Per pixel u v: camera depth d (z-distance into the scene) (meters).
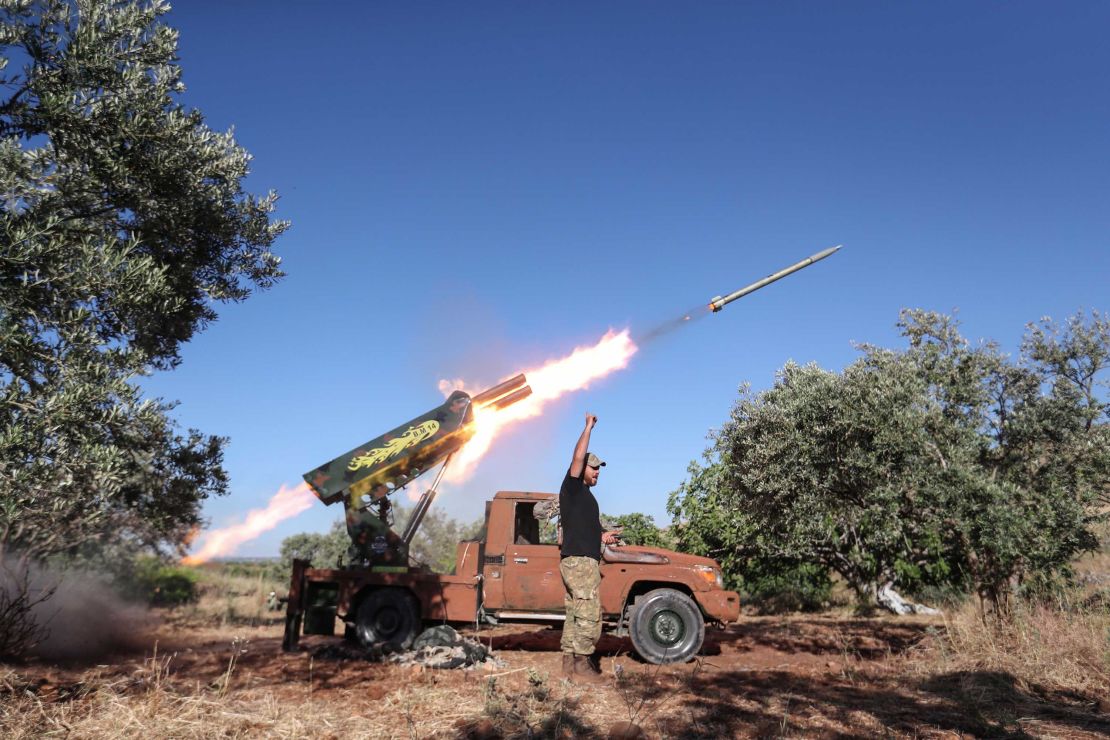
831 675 7.14
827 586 15.51
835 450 8.45
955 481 7.81
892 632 10.59
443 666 7.27
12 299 5.12
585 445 6.96
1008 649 7.39
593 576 6.95
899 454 8.09
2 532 7.46
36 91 5.70
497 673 7.01
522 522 9.57
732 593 8.62
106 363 5.32
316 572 8.80
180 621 12.27
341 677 6.70
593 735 4.76
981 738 4.74
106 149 6.02
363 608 8.52
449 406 9.41
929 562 13.63
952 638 7.93
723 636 10.35
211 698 5.40
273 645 9.22
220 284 8.35
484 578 8.89
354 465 9.12
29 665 6.88
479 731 4.73
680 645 8.21
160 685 5.61
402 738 4.61
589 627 6.83
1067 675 6.48
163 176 6.55
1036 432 8.25
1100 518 8.13
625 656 8.57
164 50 6.30
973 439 8.09
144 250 7.35
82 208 6.34
